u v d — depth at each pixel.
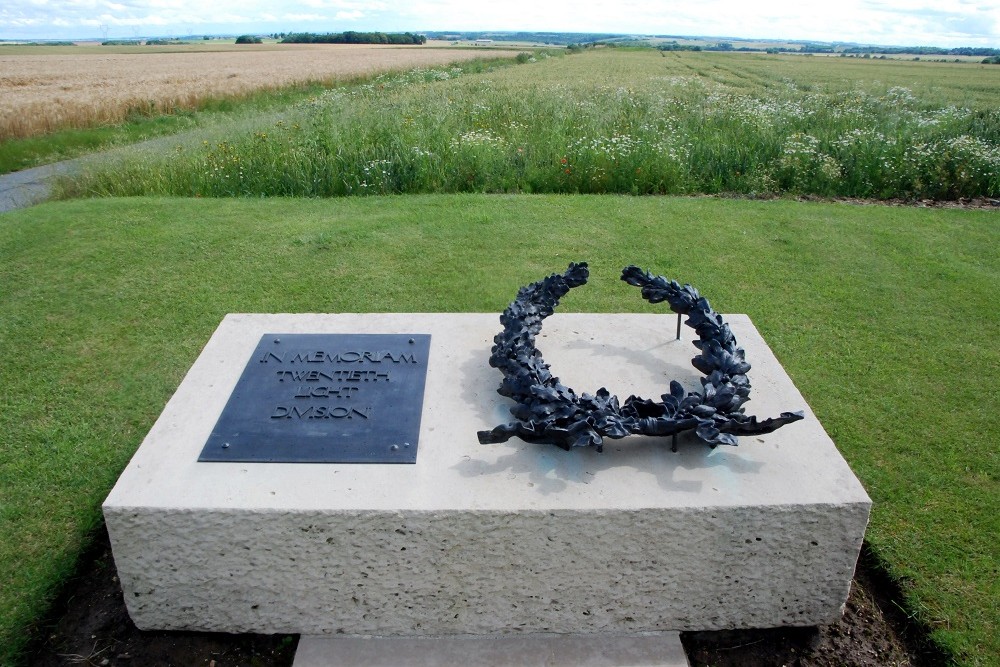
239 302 5.59
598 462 2.69
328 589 2.67
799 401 3.12
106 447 3.88
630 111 12.31
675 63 41.78
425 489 2.56
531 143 10.44
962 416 4.20
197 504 2.49
